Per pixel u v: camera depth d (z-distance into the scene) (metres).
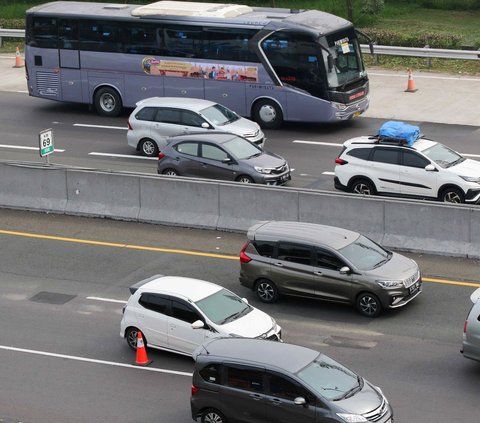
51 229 36.12
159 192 36.22
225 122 42.28
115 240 34.97
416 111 48.25
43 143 37.50
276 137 45.72
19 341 27.84
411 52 55.19
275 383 21.66
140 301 26.72
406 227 32.78
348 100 45.97
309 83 45.84
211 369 22.27
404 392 24.36
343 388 21.62
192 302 26.05
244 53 46.75
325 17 47.25
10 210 38.22
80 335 28.11
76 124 48.59
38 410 24.12
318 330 27.83
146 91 48.88
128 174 36.50
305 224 30.23
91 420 23.56
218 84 47.50
